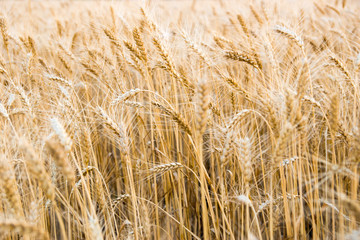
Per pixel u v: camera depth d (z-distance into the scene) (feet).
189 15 26.61
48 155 8.33
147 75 10.00
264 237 9.81
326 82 10.21
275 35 10.19
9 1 24.30
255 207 9.19
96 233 5.65
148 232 7.68
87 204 10.38
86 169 7.94
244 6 19.48
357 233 5.05
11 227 4.49
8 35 12.73
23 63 10.73
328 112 8.17
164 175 10.82
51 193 5.14
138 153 11.68
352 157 6.25
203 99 5.95
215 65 9.19
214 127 8.68
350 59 10.97
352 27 17.38
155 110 10.60
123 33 12.82
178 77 8.89
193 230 11.10
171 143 12.01
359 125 6.98
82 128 8.90
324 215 10.28
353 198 6.32
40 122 9.77
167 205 10.40
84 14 21.80
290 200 9.04
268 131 10.14
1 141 7.98
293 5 16.99
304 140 7.71
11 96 9.16
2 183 5.20
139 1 9.66
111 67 11.23
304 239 8.09
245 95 8.36
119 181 12.41
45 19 27.40
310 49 13.10
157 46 8.63
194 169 10.14
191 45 9.30
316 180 7.99
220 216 10.50
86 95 12.59
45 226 8.29
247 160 6.64
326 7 20.36
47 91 11.31
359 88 8.57
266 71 10.82
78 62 12.84
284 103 6.89
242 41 11.50
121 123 8.24
